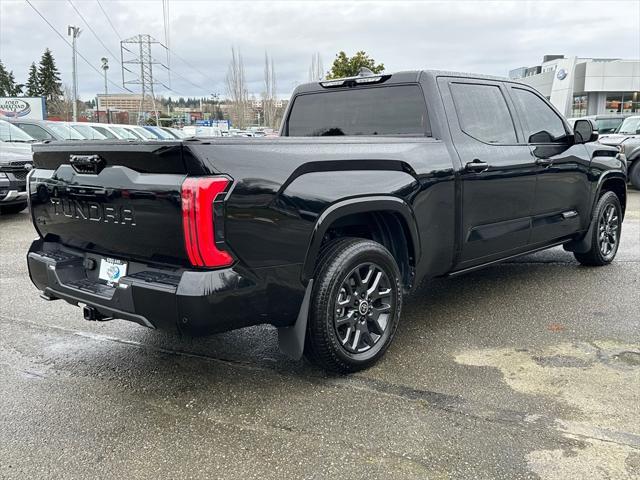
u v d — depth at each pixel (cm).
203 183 264
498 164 433
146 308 287
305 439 280
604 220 600
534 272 593
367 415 301
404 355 380
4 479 252
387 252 359
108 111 5625
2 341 419
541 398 317
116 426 296
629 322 438
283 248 299
